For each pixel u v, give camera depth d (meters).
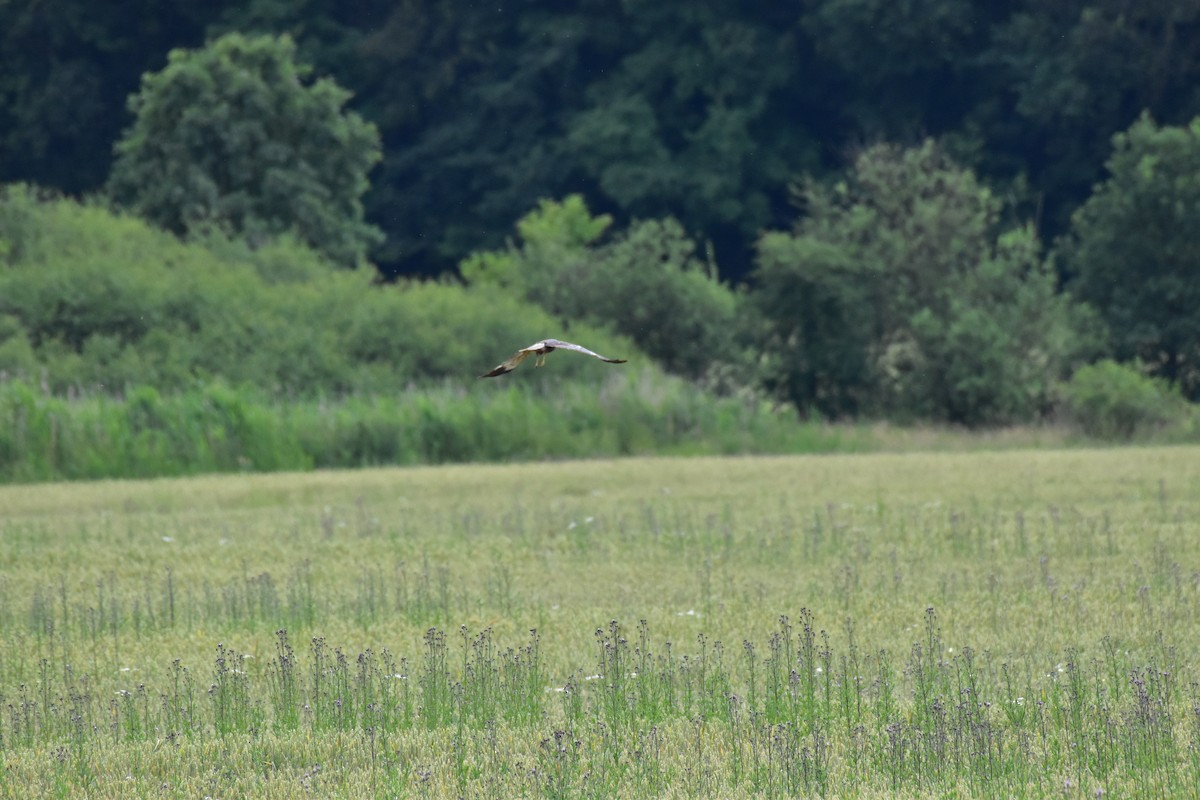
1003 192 155.00
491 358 94.62
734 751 22.33
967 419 94.56
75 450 68.44
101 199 118.81
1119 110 152.38
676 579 38.59
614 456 76.75
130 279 95.31
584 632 31.91
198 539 47.09
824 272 99.00
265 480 64.19
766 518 49.16
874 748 22.75
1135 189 109.56
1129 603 33.72
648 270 103.94
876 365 99.81
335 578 39.84
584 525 47.66
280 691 27.45
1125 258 109.94
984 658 28.64
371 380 89.56
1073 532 43.66
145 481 64.81
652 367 93.19
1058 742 22.81
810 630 27.36
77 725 24.44
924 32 156.75
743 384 97.69
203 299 95.94
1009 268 100.44
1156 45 148.88
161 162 135.62
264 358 89.12
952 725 22.83
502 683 27.09
